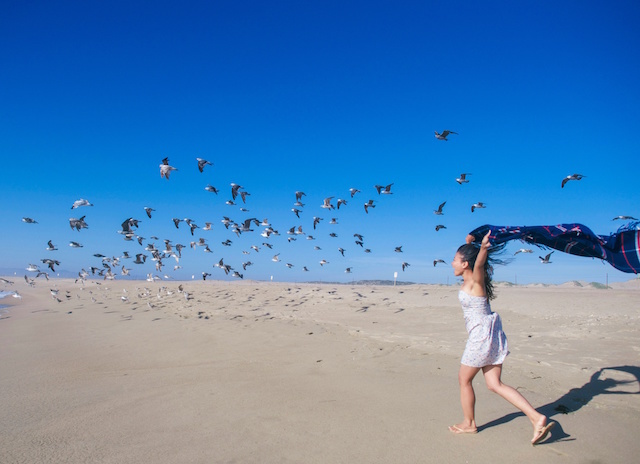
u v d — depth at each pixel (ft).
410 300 84.58
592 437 20.83
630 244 22.77
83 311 97.25
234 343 49.83
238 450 20.48
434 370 35.01
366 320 64.34
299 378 33.91
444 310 68.69
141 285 190.70
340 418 24.40
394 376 33.45
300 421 24.12
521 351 39.50
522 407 20.36
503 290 99.45
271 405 27.20
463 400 21.63
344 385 31.37
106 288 179.11
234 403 27.94
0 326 75.72
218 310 85.51
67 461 19.85
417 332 52.49
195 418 25.32
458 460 18.86
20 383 35.50
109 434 23.21
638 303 67.51
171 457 19.90
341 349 44.47
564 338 44.42
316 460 19.16
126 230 81.30
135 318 79.30
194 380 34.63
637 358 35.32
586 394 27.40
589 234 22.94
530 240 23.72
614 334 44.86
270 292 116.78
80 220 66.95
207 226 90.68
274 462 19.08
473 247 22.15
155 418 25.63
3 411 27.81
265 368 37.83
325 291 110.11
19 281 259.19
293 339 50.80
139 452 20.61
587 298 74.84
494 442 20.57
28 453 20.84
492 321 21.06
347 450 20.12
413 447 20.25
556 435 21.20
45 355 47.67
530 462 18.52
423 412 25.04
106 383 34.88
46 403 29.53
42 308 109.81
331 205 86.79
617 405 25.20
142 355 45.98
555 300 73.41
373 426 23.03
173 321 71.61
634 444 19.98
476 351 20.92
